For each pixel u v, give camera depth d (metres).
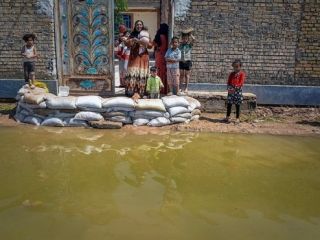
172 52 7.68
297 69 8.27
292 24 8.03
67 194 4.50
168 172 5.21
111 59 8.04
